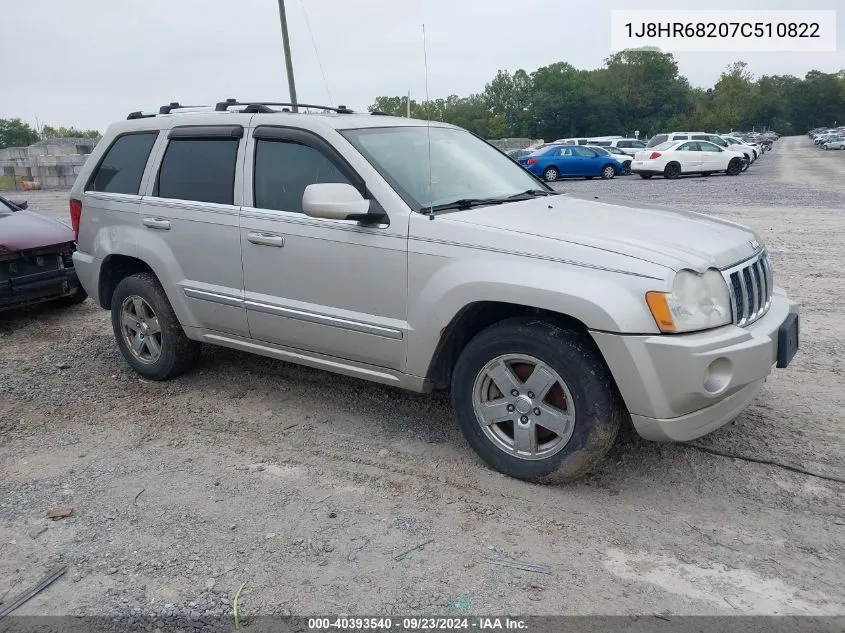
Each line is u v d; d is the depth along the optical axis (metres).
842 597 2.74
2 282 6.43
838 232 10.96
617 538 3.15
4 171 27.95
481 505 3.44
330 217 3.67
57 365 5.71
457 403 3.76
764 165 35.50
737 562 2.96
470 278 3.48
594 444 3.34
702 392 3.13
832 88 139.62
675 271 3.12
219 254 4.52
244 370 5.42
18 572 3.04
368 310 3.91
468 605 2.75
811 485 3.54
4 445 4.27
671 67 103.19
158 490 3.68
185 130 4.79
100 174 5.30
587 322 3.18
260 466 3.92
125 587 2.91
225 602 2.80
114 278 5.42
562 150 27.33
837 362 5.20
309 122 4.18
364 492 3.60
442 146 4.50
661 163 26.31
